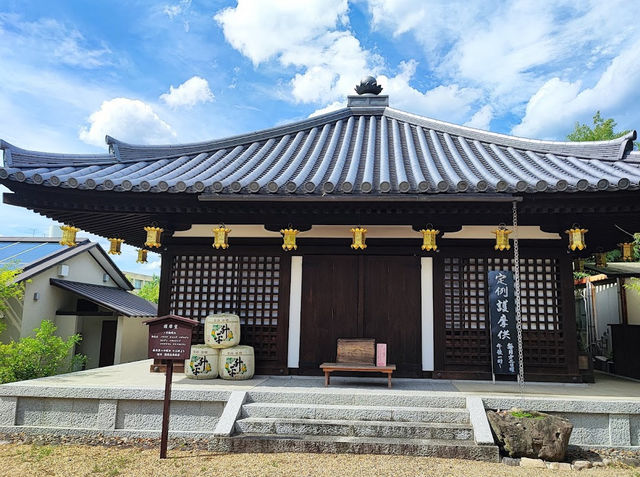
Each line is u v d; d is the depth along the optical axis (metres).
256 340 8.64
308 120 11.38
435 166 8.41
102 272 19.70
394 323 8.38
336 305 8.52
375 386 7.53
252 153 10.02
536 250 8.32
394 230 8.56
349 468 5.30
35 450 6.14
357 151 9.44
